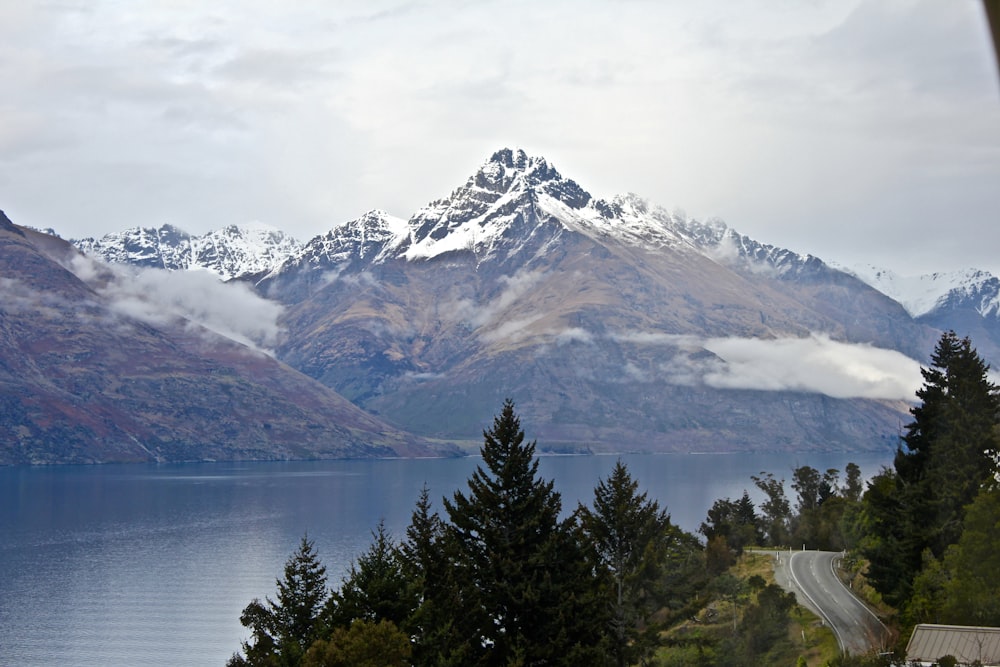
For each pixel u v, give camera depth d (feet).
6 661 551.18
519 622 276.00
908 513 366.84
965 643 272.72
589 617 278.26
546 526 288.92
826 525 611.47
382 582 268.21
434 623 270.67
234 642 590.14
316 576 304.71
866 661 292.61
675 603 402.52
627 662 327.06
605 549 348.38
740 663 355.36
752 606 396.98
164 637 603.26
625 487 351.87
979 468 371.15
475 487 294.05
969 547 305.94
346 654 236.63
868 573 399.85
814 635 359.46
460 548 285.64
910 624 320.09
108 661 549.95
